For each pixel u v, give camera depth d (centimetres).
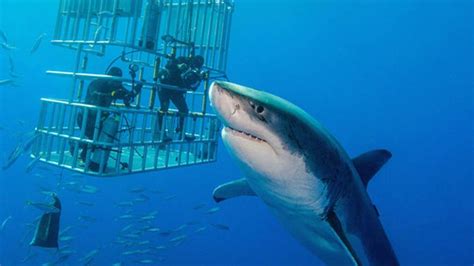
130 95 650
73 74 622
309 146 363
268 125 345
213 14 792
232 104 338
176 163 746
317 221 403
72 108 621
